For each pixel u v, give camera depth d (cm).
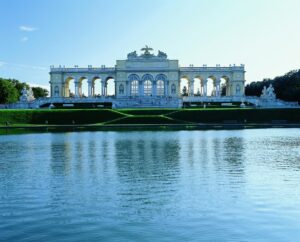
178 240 1585
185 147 4656
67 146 4872
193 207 2036
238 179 2734
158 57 15788
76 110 10600
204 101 14262
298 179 2728
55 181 2688
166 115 10375
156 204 2095
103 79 16138
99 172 3011
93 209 2011
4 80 15388
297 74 16600
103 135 6625
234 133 6956
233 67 15850
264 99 13700
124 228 1727
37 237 1628
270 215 1895
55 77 15925
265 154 4022
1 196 2281
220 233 1659
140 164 3384
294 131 7438
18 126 9088
